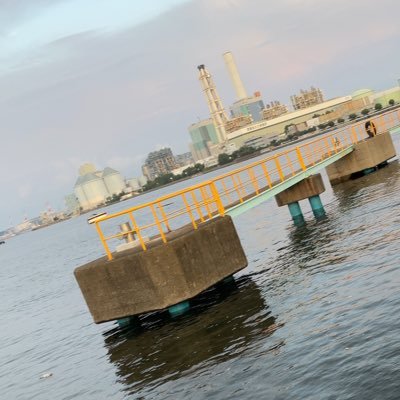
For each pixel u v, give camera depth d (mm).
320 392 9953
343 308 13898
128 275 16984
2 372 20562
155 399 12000
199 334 15539
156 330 17453
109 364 15922
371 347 11047
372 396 9195
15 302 44625
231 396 10922
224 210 23156
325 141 37906
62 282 47625
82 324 24250
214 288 20969
